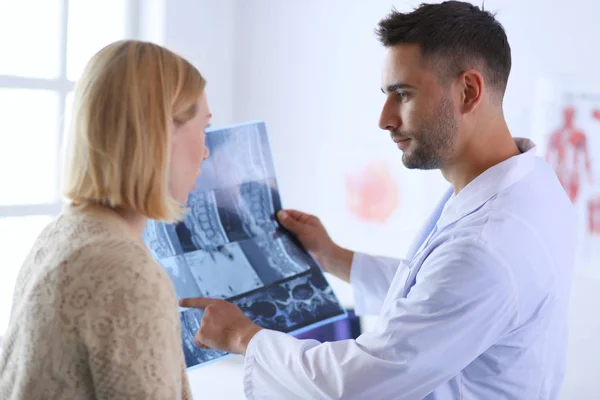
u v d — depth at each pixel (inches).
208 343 45.8
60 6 75.0
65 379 29.8
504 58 43.9
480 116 43.7
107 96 31.0
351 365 40.1
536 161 45.4
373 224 82.0
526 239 40.6
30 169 76.8
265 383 43.2
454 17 42.8
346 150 83.1
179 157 33.7
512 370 42.2
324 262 57.9
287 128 86.7
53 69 76.3
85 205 32.2
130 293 29.2
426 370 39.5
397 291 44.9
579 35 70.4
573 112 71.0
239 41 88.4
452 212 43.9
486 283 38.7
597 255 70.5
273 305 48.9
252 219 53.4
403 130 44.0
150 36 79.0
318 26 84.0
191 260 48.8
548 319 42.4
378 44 80.3
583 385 71.5
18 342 31.6
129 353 28.9
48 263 30.9
